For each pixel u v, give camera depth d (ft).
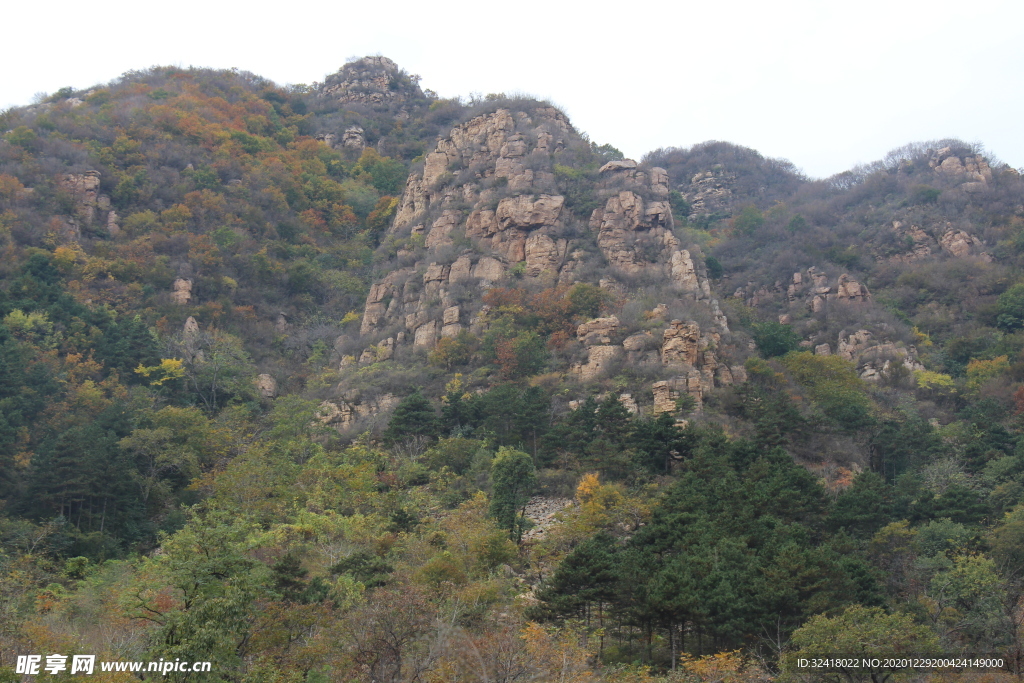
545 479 246.47
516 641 139.13
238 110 553.64
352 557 178.60
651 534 185.26
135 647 137.28
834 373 332.60
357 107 641.40
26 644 131.64
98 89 568.82
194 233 418.72
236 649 127.13
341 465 250.78
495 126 471.62
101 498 236.43
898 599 180.96
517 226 401.90
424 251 417.90
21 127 437.17
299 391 349.61
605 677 140.46
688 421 261.44
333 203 496.23
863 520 210.59
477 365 332.39
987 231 467.11
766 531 188.03
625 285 368.07
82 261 367.45
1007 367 345.10
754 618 154.92
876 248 481.05
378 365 346.74
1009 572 186.39
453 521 207.72
